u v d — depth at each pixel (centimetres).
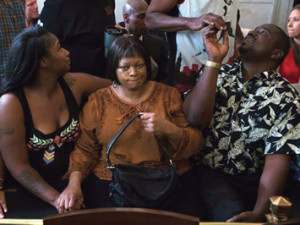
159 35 191
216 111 139
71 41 159
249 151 135
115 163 130
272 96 130
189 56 151
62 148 134
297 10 195
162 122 120
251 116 132
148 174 118
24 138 126
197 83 131
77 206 119
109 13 168
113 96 132
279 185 125
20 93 125
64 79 136
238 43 157
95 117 131
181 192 132
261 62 136
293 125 125
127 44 122
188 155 130
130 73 122
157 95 132
